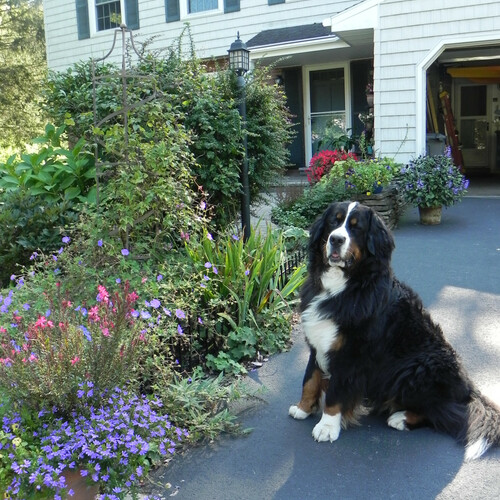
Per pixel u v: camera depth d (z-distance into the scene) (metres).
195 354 4.00
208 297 4.34
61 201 6.26
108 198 4.68
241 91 6.37
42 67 21.08
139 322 3.07
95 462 2.41
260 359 4.30
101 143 4.75
